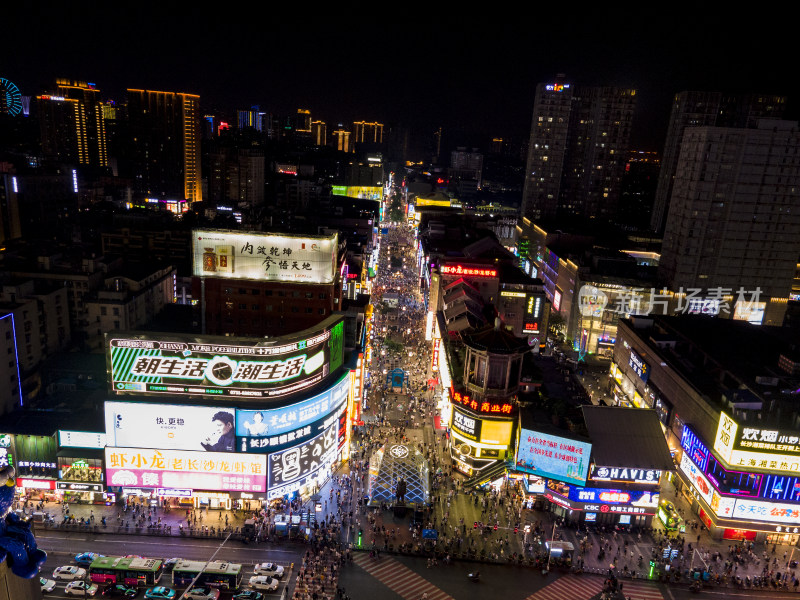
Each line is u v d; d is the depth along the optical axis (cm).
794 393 9169
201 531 8062
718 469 8600
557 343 17362
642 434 8900
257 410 8256
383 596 7088
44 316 12056
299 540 8044
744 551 8288
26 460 8325
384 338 16338
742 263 16362
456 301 13988
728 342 11856
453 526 8512
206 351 8219
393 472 9038
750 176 15738
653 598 7294
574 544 8269
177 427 8275
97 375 11831
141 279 13912
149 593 6825
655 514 8925
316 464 9075
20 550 1071
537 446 8825
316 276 10719
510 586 7388
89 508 8400
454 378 10506
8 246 16038
